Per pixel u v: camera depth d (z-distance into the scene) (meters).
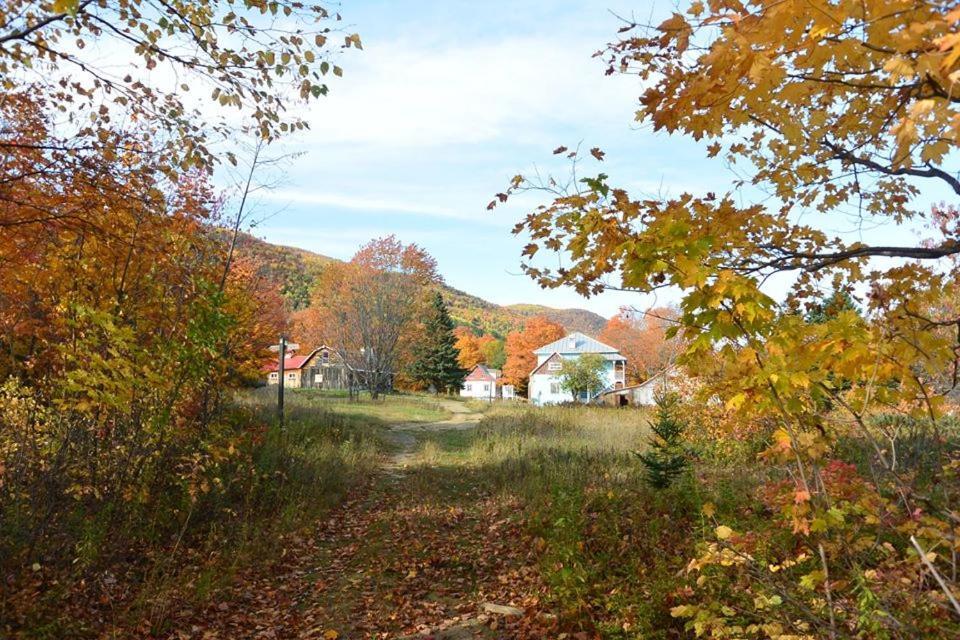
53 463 5.61
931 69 1.79
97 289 6.61
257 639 4.97
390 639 4.94
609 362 55.28
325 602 5.79
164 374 6.18
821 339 2.55
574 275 3.98
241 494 8.58
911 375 2.52
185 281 7.18
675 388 12.74
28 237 5.91
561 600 5.08
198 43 5.04
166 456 6.86
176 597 5.49
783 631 3.15
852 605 3.07
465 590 6.00
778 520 3.42
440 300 59.53
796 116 3.50
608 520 7.10
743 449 10.77
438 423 28.05
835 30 2.28
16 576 5.01
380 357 41.56
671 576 4.87
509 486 10.55
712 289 2.49
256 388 29.53
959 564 3.11
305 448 12.87
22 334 6.85
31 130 5.73
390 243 41.44
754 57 2.30
